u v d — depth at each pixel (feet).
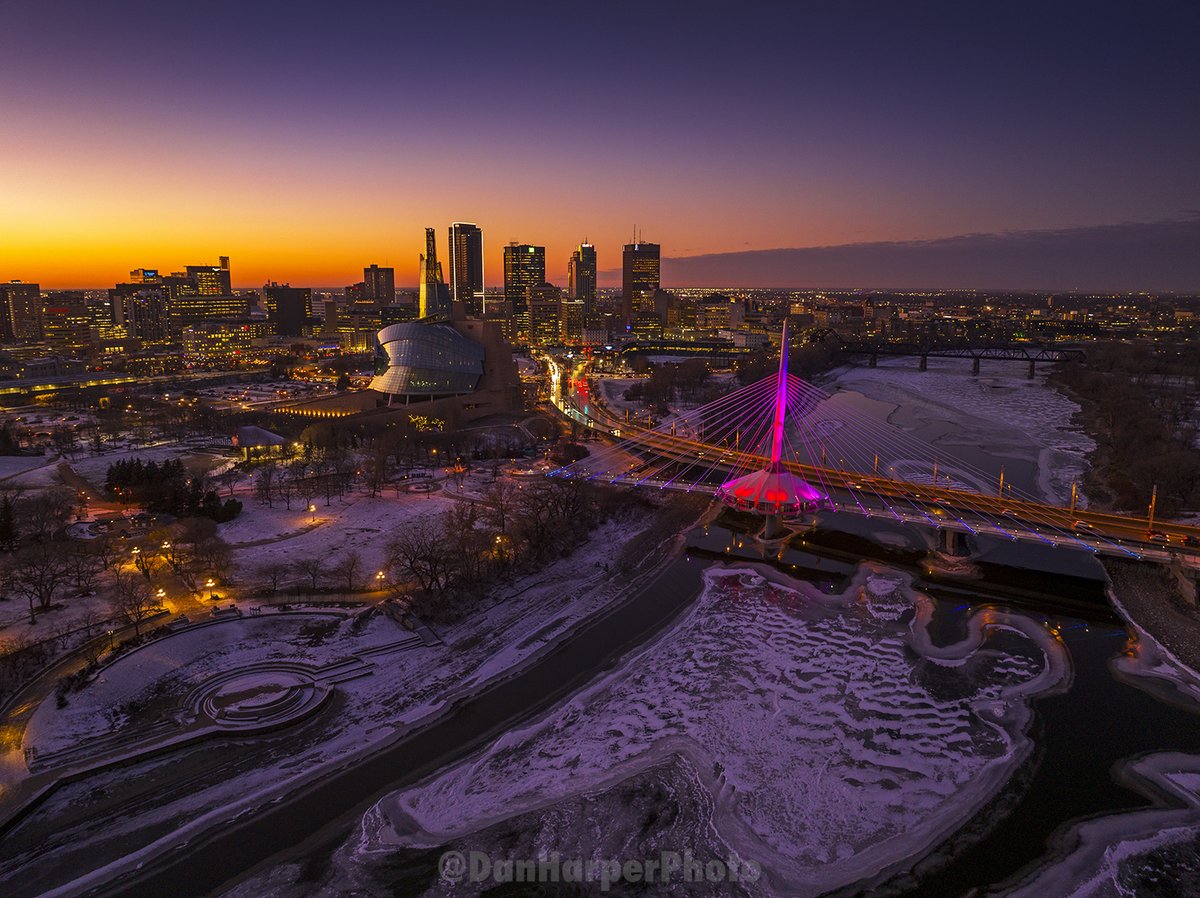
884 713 342.23
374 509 591.78
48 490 610.24
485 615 426.10
